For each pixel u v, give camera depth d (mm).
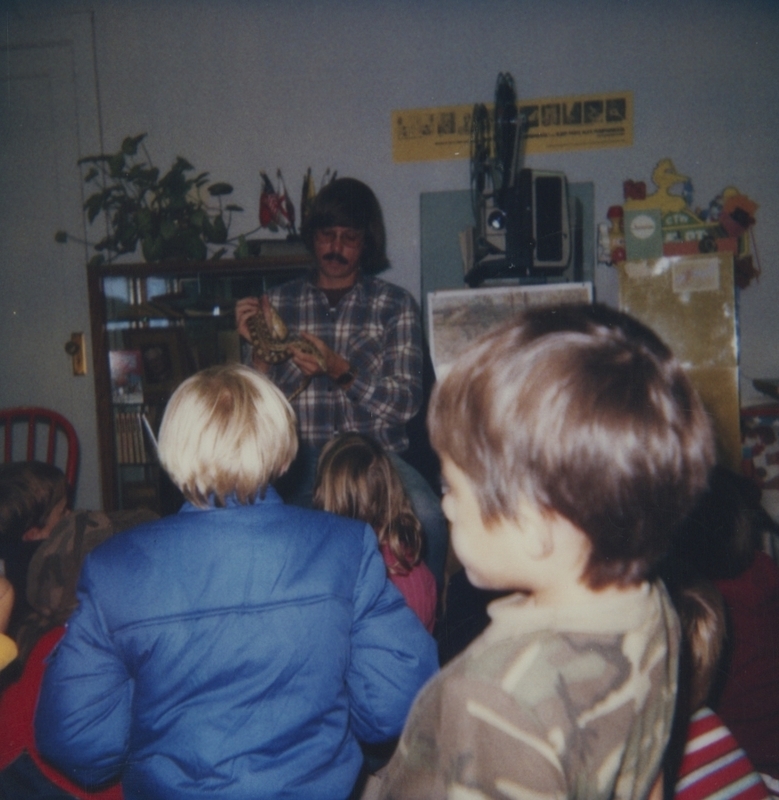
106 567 829
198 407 886
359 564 919
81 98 3062
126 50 3035
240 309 2137
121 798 948
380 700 898
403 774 479
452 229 2918
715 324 2623
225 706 792
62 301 3141
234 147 3008
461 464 487
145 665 800
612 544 462
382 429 2123
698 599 797
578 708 441
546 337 476
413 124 2910
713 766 768
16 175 3125
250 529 863
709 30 2750
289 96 2969
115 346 3035
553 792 420
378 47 2910
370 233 2229
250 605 818
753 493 1400
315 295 2236
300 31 2947
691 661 780
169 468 890
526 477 454
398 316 2189
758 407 2602
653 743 508
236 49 2984
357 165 2957
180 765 777
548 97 2838
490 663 458
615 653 466
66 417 3172
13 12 3059
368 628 911
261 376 956
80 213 3102
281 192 2994
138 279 3000
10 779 966
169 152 3043
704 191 2793
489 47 2852
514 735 427
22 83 3092
